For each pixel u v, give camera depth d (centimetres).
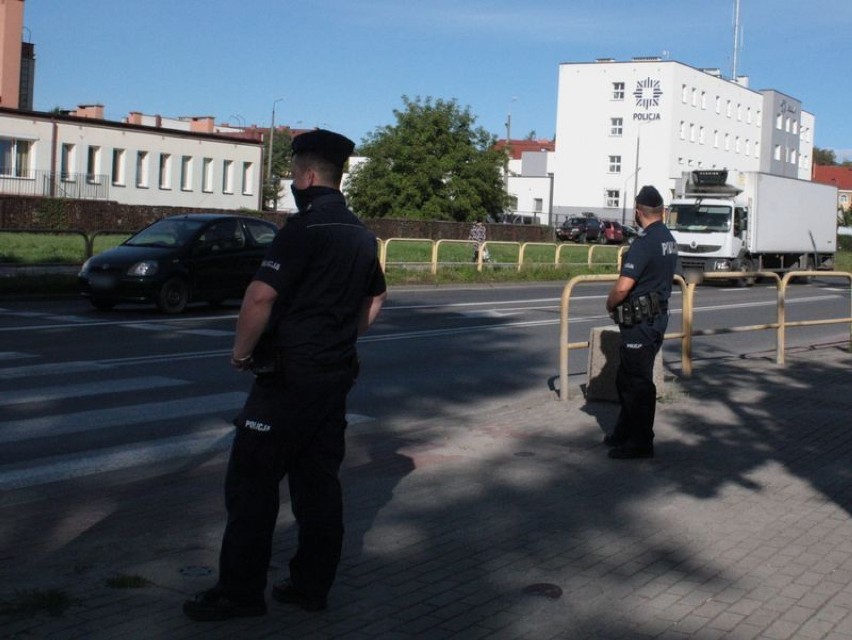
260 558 462
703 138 8206
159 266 1761
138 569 525
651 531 618
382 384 1167
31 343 1359
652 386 792
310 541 473
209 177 6266
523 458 795
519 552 573
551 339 1652
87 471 745
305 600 477
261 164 6594
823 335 1928
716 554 579
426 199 6694
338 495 476
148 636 441
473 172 6694
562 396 1042
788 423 953
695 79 8012
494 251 3581
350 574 530
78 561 541
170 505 658
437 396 1102
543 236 6219
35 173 5303
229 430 890
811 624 479
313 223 452
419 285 2803
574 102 8044
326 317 454
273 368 448
